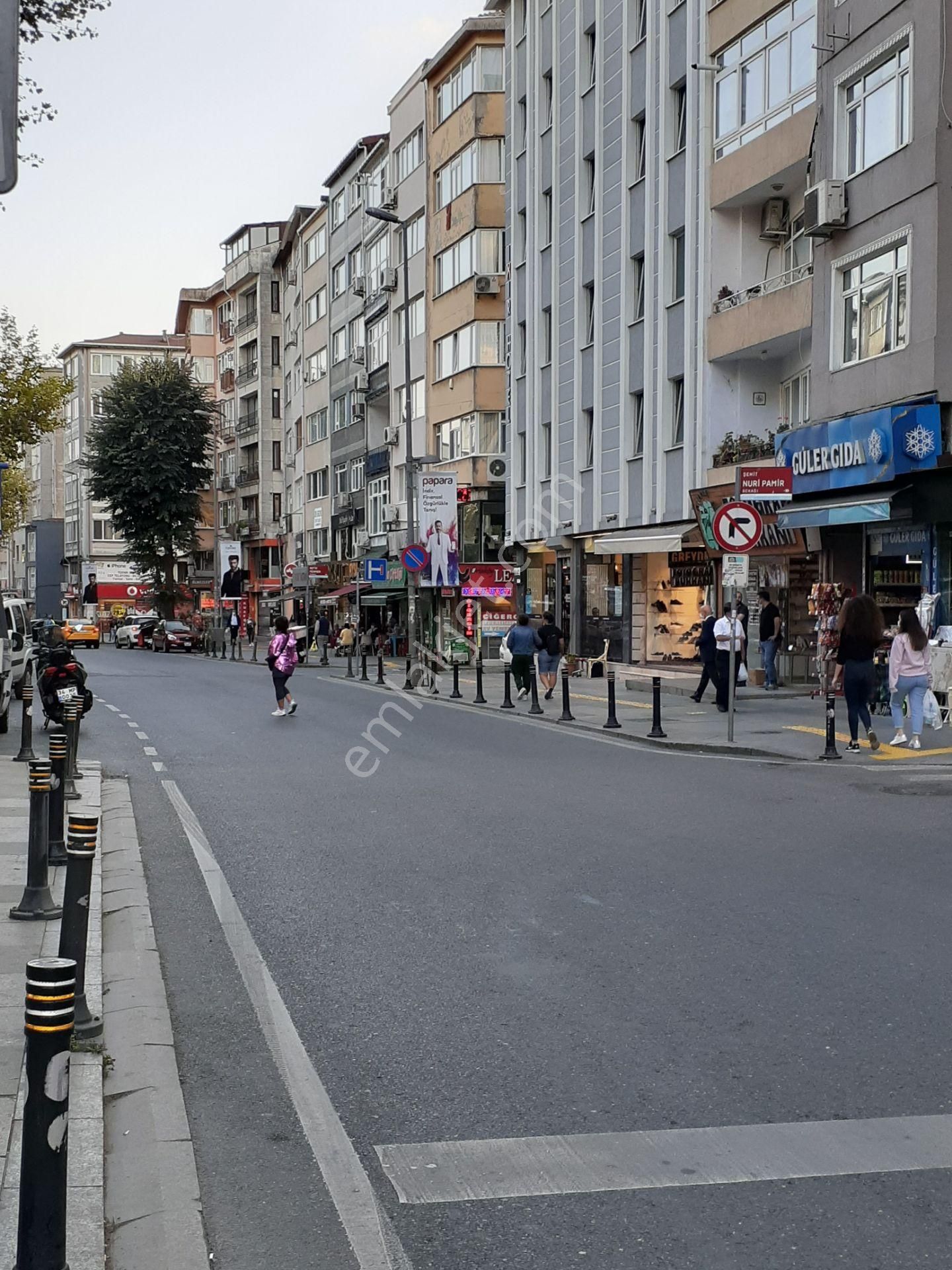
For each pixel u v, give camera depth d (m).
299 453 69.75
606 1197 4.01
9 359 29.14
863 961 6.53
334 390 61.00
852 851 9.41
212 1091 4.95
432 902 7.99
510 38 39.09
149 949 6.88
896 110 19.84
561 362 35.53
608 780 13.54
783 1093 4.82
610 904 7.86
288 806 11.98
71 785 11.98
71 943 5.49
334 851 9.72
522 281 38.53
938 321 18.77
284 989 6.28
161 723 20.92
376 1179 4.16
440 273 44.81
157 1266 3.54
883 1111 4.64
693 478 28.17
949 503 18.45
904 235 19.55
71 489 106.88
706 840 9.94
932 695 17.19
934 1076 4.97
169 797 12.62
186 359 80.81
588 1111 4.69
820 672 22.67
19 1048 5.14
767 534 24.69
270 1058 5.32
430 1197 4.03
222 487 84.94
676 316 29.06
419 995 6.14
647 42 29.94
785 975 6.32
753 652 26.48
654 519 30.11
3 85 3.50
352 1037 5.56
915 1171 4.16
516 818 11.10
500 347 41.75
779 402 27.61
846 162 21.28
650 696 25.50
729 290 27.39
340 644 49.22
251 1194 4.06
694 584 29.84
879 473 19.66
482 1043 5.44
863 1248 3.66
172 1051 5.29
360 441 56.28
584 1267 3.58
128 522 68.56
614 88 31.83
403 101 48.22
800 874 8.62
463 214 42.28
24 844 9.89
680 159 28.80
